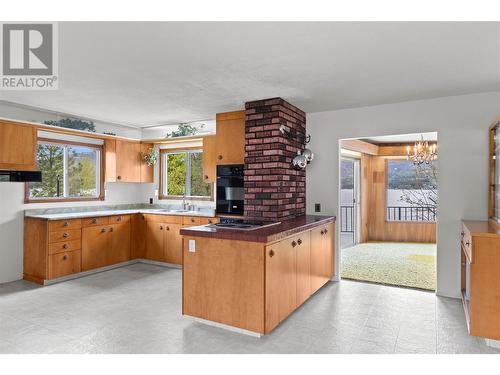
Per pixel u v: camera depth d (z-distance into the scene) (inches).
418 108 152.5
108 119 202.2
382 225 303.4
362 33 86.7
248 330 106.0
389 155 299.9
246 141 155.9
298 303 127.2
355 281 170.9
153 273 184.5
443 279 146.4
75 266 173.5
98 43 93.9
